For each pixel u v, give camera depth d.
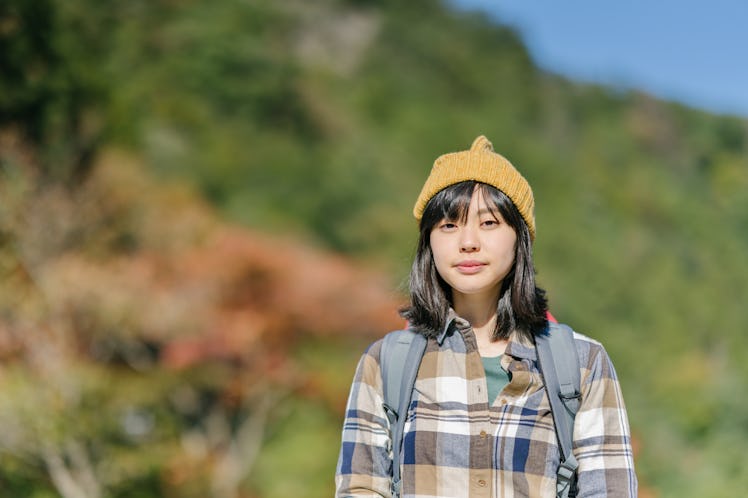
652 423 7.44
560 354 1.17
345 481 1.21
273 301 8.67
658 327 15.49
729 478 4.97
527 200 1.24
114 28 16.94
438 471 1.14
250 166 16.05
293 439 9.37
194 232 8.63
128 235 8.49
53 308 7.11
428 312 1.24
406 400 1.18
